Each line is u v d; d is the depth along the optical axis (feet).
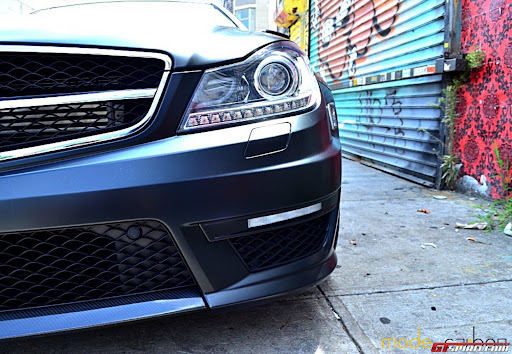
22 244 4.33
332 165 5.23
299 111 4.97
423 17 14.34
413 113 15.47
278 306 6.32
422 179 15.15
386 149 17.99
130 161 4.22
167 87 4.38
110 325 4.46
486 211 10.98
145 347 5.36
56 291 4.56
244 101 4.61
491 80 11.59
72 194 4.10
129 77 4.37
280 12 34.63
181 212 4.34
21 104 4.15
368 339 5.43
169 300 4.61
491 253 8.23
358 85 20.11
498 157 10.92
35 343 5.48
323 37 26.32
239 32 5.44
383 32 17.67
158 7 7.99
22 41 4.17
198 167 4.35
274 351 5.23
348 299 6.48
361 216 11.02
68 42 4.26
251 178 4.54
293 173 4.75
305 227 5.16
